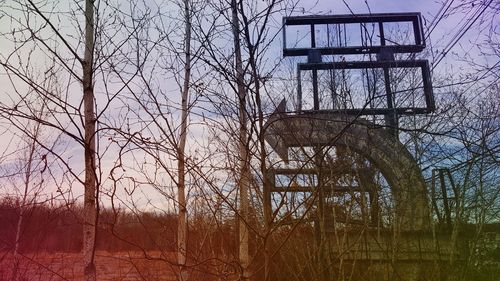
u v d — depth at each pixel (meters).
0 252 7.77
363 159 8.27
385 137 8.61
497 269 8.35
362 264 7.48
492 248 8.77
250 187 4.79
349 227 7.63
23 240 7.75
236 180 4.75
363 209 7.40
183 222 5.22
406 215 8.70
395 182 8.63
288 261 6.44
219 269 4.61
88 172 4.18
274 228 4.11
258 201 5.30
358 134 7.91
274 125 5.38
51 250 8.09
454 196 8.68
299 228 6.55
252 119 4.09
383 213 8.30
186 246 4.88
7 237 7.71
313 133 6.02
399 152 8.56
